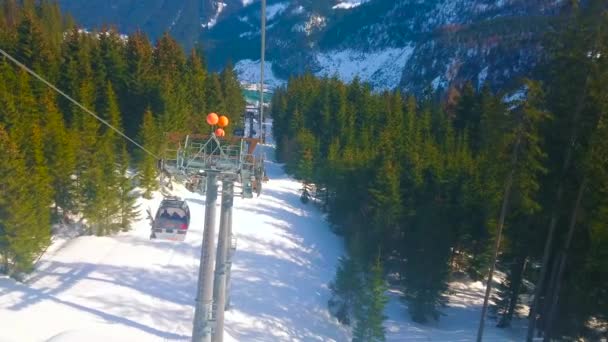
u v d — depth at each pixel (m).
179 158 14.99
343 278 30.80
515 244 29.77
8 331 19.66
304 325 28.61
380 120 70.81
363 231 39.28
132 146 50.31
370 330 26.22
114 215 36.84
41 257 29.81
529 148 22.83
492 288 40.59
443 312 35.12
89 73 53.25
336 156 53.56
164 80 57.97
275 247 39.28
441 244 32.81
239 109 81.19
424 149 47.00
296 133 72.94
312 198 59.22
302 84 93.69
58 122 35.41
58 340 18.97
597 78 22.69
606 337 27.31
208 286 14.87
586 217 24.19
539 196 26.03
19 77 42.72
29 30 54.62
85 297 24.53
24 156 28.80
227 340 22.36
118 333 20.58
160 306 25.12
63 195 34.62
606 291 25.28
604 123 22.89
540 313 30.98
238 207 48.19
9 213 25.55
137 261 31.00
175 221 19.97
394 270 37.19
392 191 36.75
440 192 37.31
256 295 29.92
